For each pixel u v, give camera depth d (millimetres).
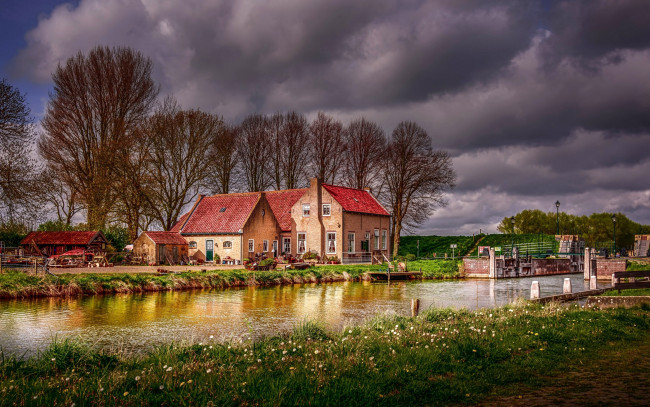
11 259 34688
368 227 55344
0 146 32844
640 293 23000
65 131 47094
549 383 8133
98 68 48531
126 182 46250
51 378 8242
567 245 58625
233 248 47656
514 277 46875
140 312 21188
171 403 6801
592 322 13930
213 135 54844
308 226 52312
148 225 50219
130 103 50281
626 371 8875
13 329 17062
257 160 65625
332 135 64938
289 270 39781
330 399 6934
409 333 12141
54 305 23281
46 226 47656
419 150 60781
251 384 7566
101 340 15188
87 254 42031
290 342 11164
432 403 7184
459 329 12781
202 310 21859
